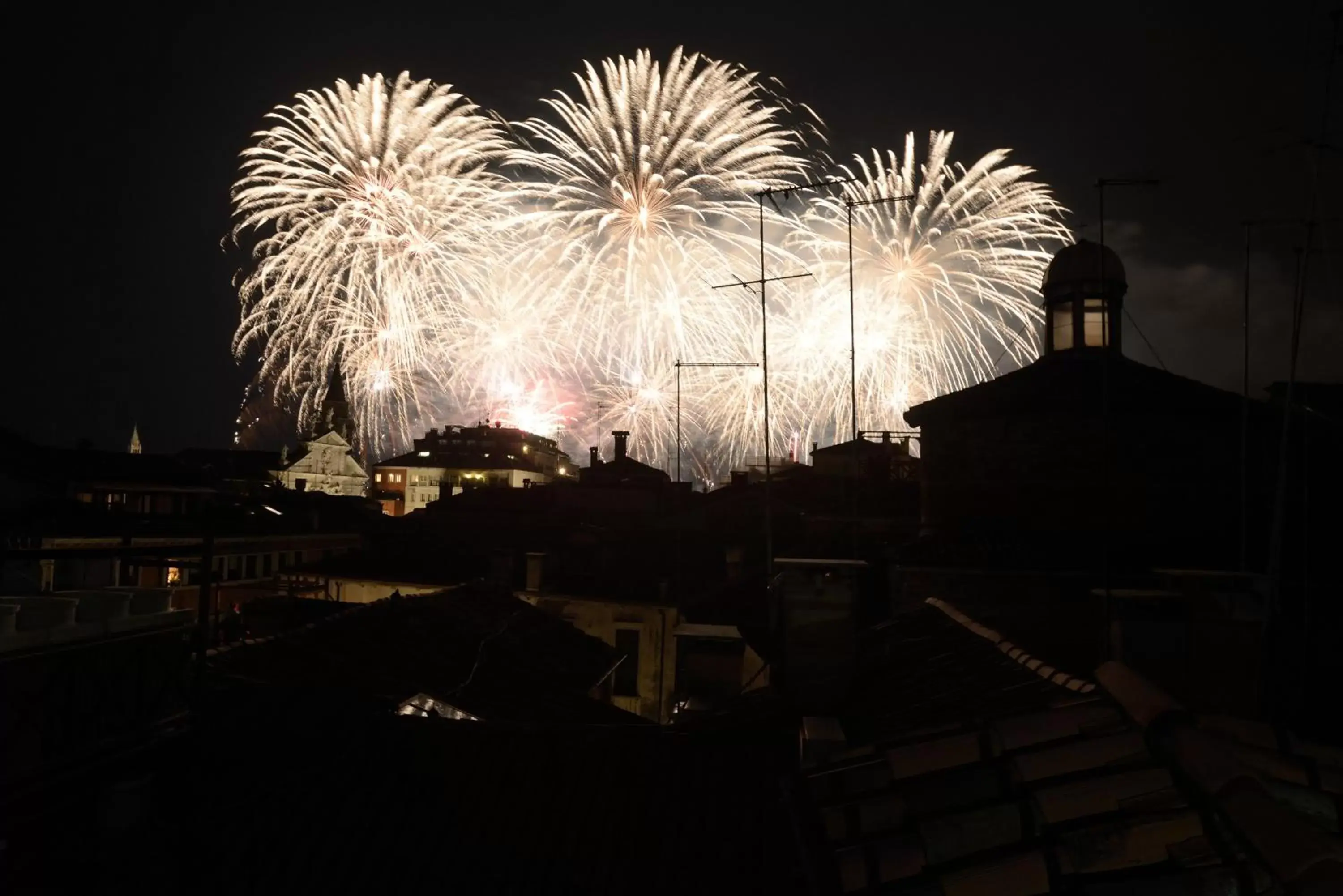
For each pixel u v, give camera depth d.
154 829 6.91
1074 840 5.04
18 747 6.02
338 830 7.62
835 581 10.80
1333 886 3.04
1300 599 15.59
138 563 7.04
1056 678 7.92
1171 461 20.53
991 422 21.69
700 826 7.75
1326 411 22.34
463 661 16.16
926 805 6.02
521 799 8.16
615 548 33.75
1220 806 4.21
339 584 33.50
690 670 15.41
